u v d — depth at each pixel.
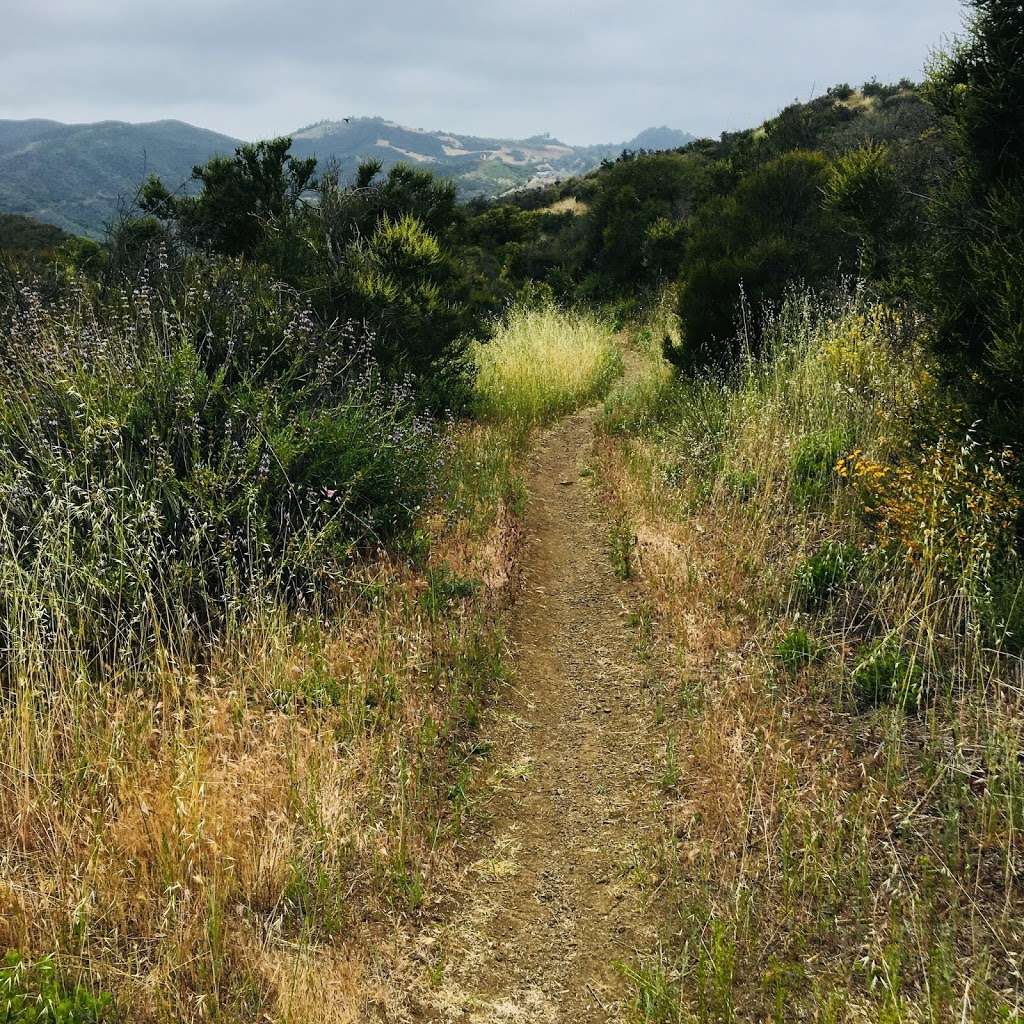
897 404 6.50
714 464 7.82
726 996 2.86
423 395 9.67
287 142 10.70
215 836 3.36
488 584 6.22
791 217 12.35
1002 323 5.01
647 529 7.11
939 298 5.52
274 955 3.01
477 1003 3.04
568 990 3.10
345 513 6.21
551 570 7.01
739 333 11.03
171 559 5.01
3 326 6.38
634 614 5.93
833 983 2.88
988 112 5.50
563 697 5.11
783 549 5.90
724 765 4.04
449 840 3.82
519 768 4.41
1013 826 3.24
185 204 10.60
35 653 3.90
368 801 3.88
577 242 28.41
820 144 20.08
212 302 7.11
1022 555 4.71
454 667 5.12
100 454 5.10
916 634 4.51
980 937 2.92
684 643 5.30
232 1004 2.79
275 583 5.32
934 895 3.12
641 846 3.74
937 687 4.15
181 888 3.06
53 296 7.14
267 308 7.37
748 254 11.58
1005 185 5.50
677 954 3.15
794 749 4.06
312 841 3.51
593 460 9.82
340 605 5.48
